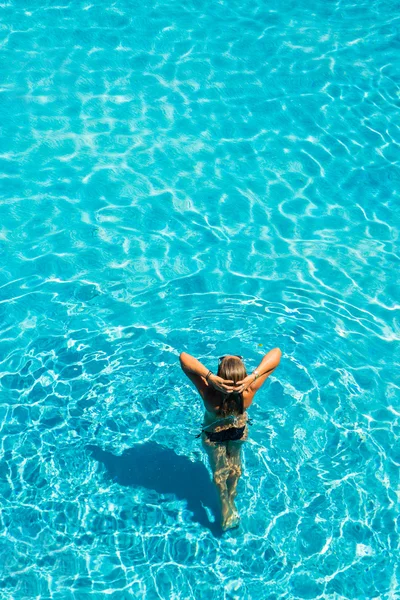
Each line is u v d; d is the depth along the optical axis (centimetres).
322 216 802
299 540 543
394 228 795
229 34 1022
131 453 587
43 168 827
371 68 991
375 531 550
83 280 719
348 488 573
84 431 599
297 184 834
